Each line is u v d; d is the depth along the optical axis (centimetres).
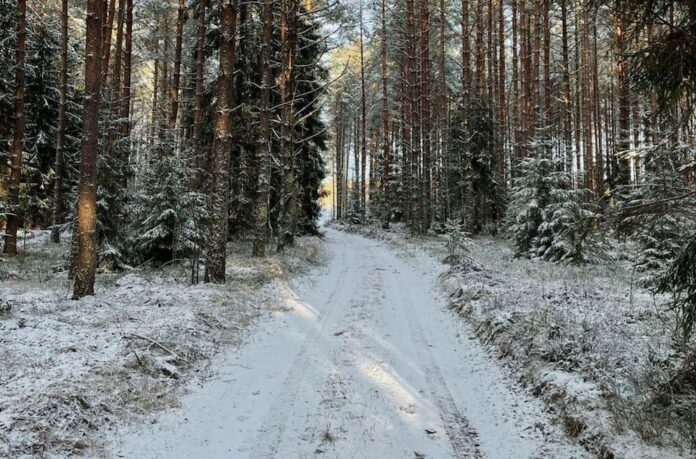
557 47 3372
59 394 603
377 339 1016
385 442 598
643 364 687
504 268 1662
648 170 984
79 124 2645
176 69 2169
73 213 1562
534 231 1905
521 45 2780
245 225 2345
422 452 574
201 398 715
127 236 1678
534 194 1847
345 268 1964
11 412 554
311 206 3116
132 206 1695
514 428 630
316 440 601
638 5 527
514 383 766
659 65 500
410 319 1181
